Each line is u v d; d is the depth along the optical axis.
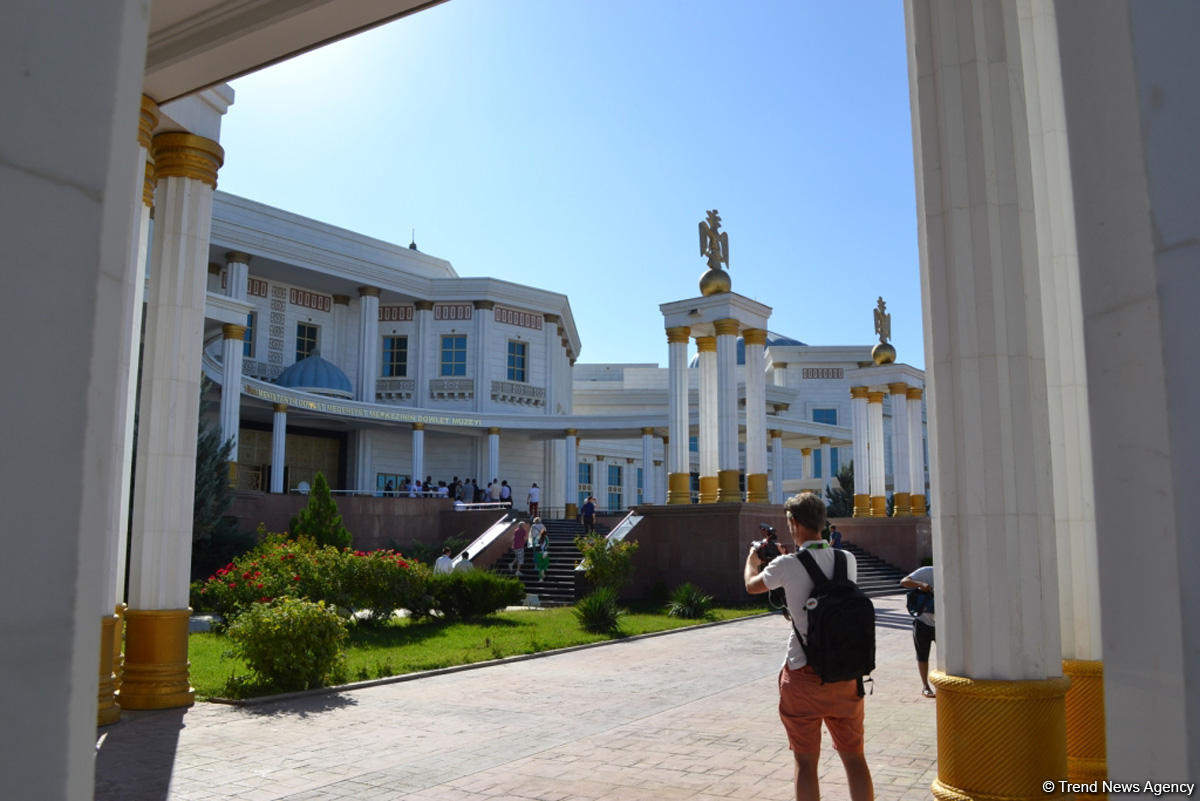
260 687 9.75
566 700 9.36
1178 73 1.57
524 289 40.12
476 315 39.06
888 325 31.56
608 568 20.08
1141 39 1.63
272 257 33.50
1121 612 1.64
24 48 1.57
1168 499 1.54
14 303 1.51
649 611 19.72
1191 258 1.52
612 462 49.97
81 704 1.58
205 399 23.30
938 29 5.24
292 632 9.81
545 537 24.52
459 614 17.33
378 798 5.70
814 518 4.43
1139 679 1.59
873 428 31.08
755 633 15.91
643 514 23.08
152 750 7.05
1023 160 5.14
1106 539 1.69
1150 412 1.59
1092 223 1.75
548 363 41.22
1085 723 5.51
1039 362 5.03
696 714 8.56
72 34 1.65
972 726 4.67
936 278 5.15
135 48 1.80
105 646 8.11
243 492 25.89
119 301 1.73
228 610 14.91
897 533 28.23
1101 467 1.70
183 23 7.78
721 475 22.70
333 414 33.00
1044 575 4.85
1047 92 6.02
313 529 20.25
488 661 12.05
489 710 8.80
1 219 1.50
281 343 36.34
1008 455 4.87
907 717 8.44
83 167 1.64
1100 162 1.73
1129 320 1.64
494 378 39.19
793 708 4.24
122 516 9.09
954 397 5.02
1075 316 5.84
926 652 9.95
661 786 5.95
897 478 30.41
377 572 15.82
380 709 8.84
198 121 9.73
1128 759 1.60
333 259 35.62
